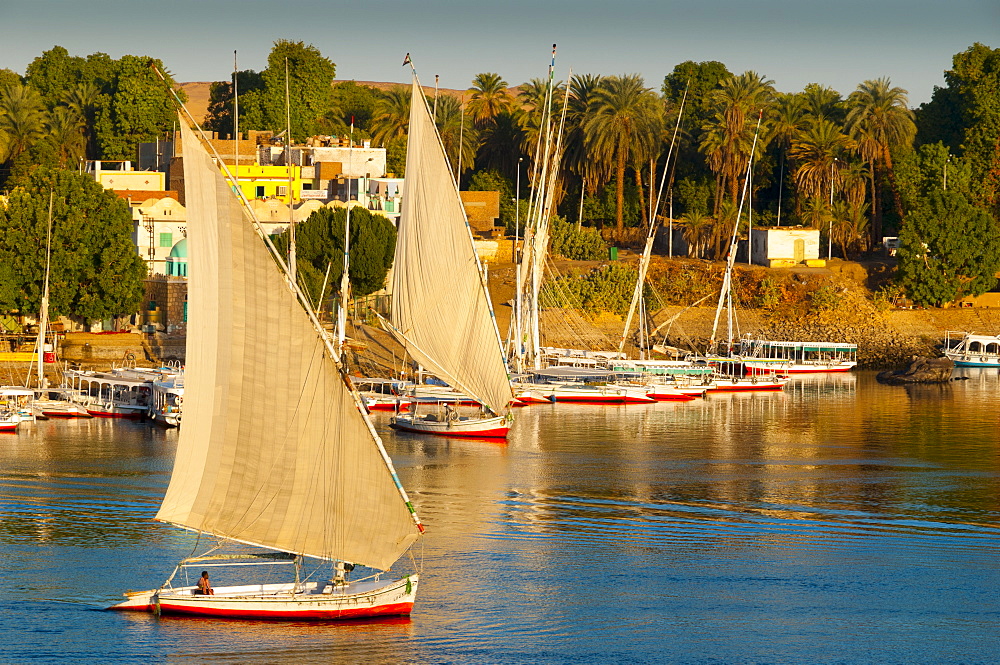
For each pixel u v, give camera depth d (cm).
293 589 9950
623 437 19462
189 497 9969
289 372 9688
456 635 9738
